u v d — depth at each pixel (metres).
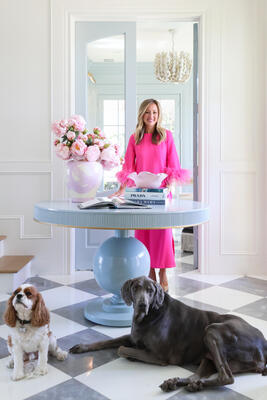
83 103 3.94
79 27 3.90
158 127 3.21
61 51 3.75
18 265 3.35
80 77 3.93
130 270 2.47
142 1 3.78
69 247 3.80
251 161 3.83
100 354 2.04
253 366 1.80
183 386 1.72
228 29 3.79
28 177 3.76
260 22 3.77
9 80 3.73
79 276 3.73
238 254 3.85
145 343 1.93
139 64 7.70
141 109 3.20
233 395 1.66
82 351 2.04
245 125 3.82
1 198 3.76
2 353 2.06
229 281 3.56
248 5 3.77
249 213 3.85
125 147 4.02
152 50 6.96
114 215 2.00
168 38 6.36
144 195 2.46
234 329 1.79
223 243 3.85
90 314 2.53
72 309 2.77
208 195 3.84
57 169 3.76
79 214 2.05
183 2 3.77
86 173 2.66
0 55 3.72
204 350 1.90
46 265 3.80
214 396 1.65
